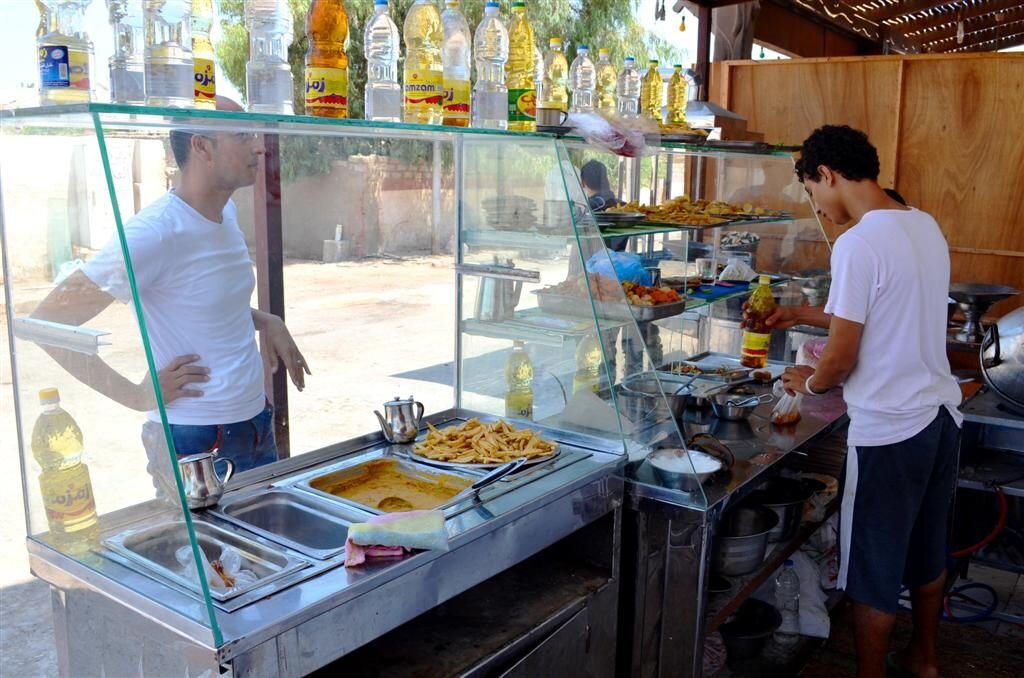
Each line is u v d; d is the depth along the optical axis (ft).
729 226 9.70
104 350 4.25
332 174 6.45
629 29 19.83
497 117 7.33
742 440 8.20
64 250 4.38
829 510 9.20
